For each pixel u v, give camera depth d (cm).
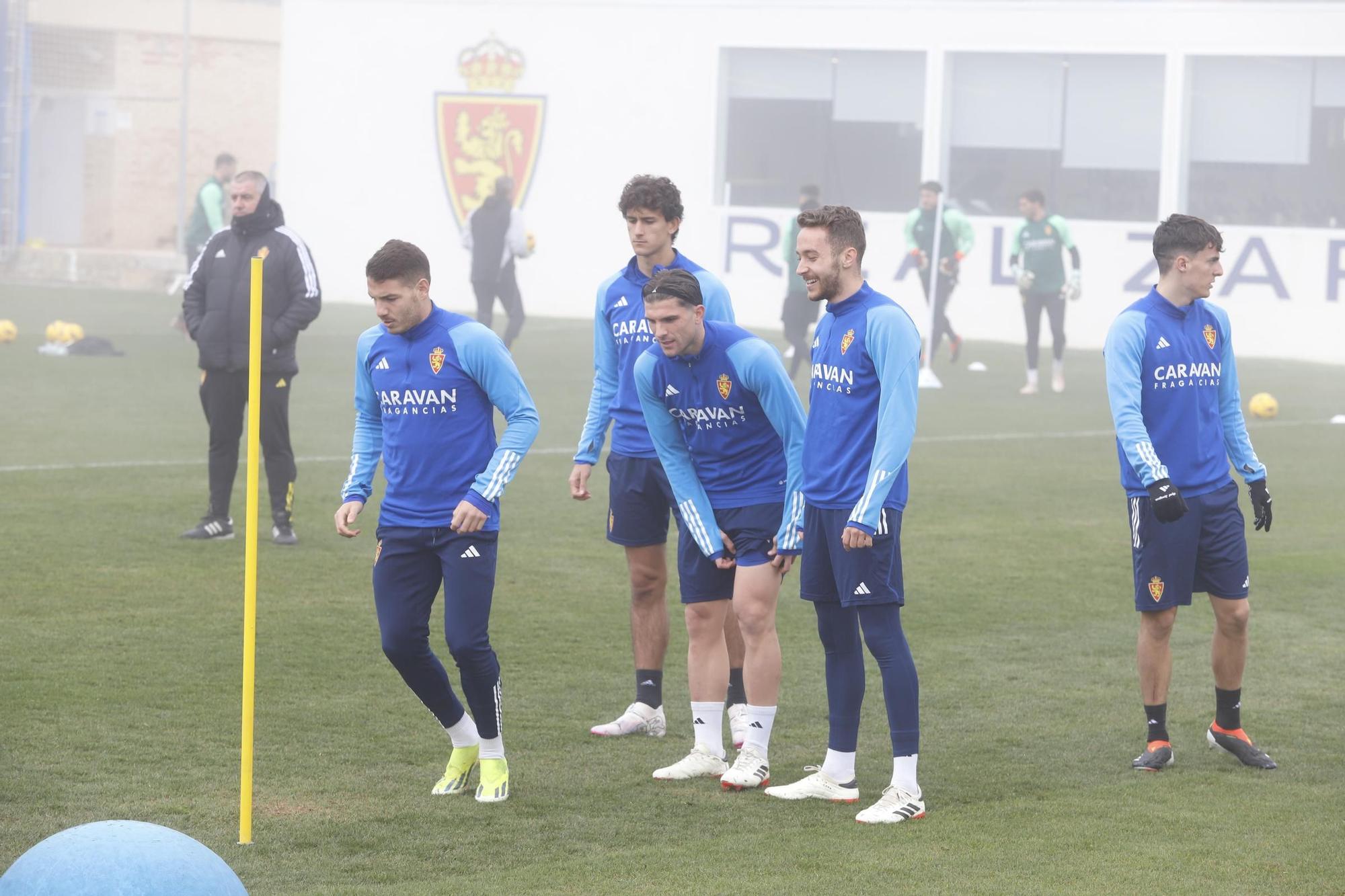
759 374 827
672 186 958
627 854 730
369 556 1405
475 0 4069
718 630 880
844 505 807
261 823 764
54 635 1105
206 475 1795
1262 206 3609
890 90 3794
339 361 3028
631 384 956
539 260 4088
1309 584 1378
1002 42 3697
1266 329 3597
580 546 1480
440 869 708
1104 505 1745
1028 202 2756
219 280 1423
